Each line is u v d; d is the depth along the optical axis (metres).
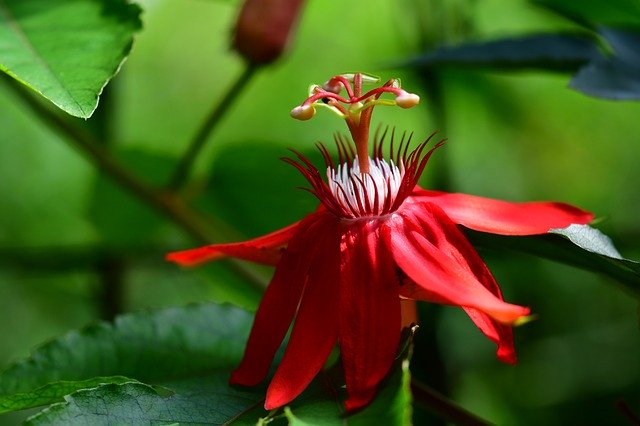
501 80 0.72
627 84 0.53
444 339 0.59
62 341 0.49
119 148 0.65
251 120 0.88
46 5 0.48
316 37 0.87
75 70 0.46
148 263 0.66
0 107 0.83
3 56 0.46
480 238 0.49
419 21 0.63
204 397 0.46
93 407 0.44
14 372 0.49
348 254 0.45
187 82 0.90
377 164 0.47
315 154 0.61
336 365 0.46
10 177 0.83
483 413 0.68
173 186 0.61
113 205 0.66
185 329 0.50
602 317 0.70
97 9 0.47
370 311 0.44
